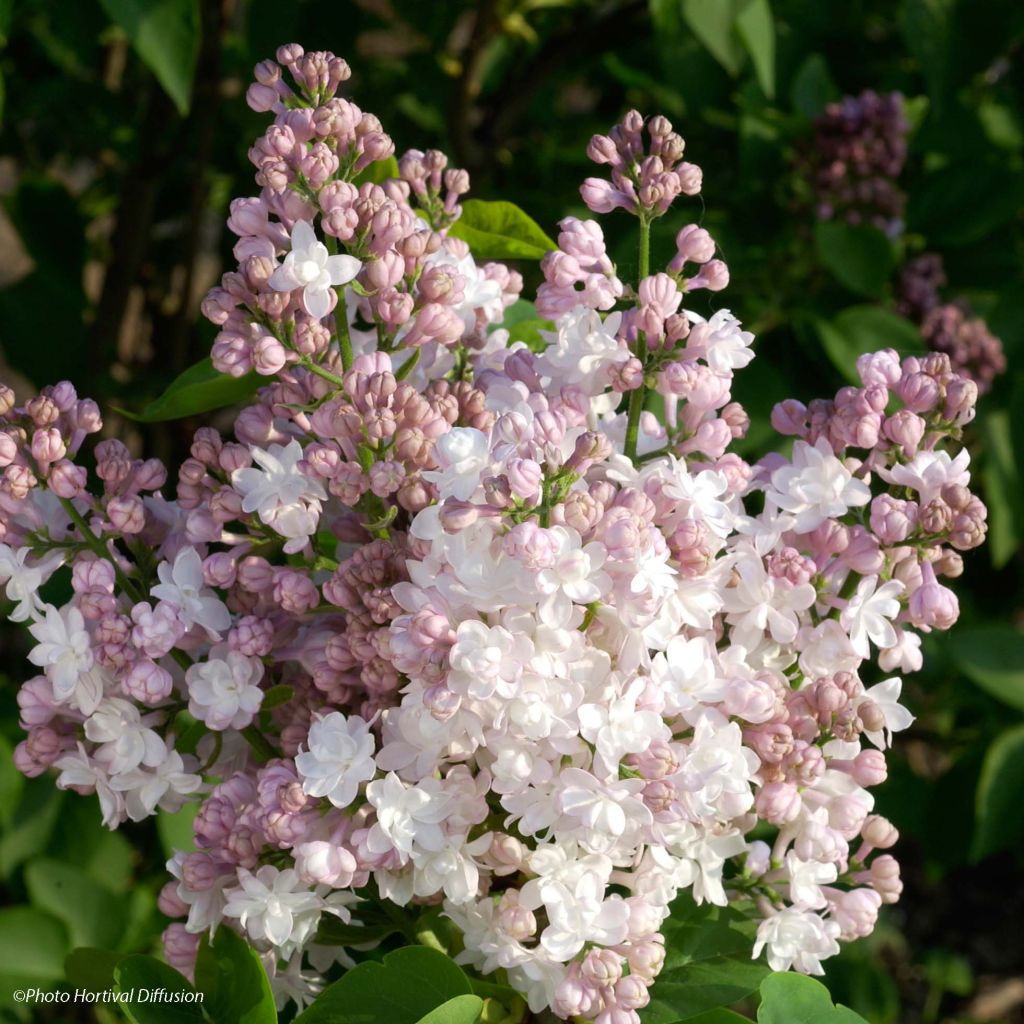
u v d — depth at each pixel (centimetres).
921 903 154
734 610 64
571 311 65
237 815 64
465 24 152
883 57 123
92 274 170
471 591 61
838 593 66
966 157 114
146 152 113
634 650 62
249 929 64
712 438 65
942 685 126
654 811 62
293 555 68
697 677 62
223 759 68
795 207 109
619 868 66
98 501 66
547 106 135
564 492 61
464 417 65
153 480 66
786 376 108
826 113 104
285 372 65
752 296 109
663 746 61
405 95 129
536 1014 67
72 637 64
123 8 80
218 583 64
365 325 74
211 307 63
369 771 62
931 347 105
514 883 66
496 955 64
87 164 160
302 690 66
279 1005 68
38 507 65
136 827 108
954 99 112
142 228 115
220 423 132
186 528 66
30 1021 97
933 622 64
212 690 64
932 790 122
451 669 60
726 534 63
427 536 61
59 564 65
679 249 66
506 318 78
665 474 63
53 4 115
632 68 130
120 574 66
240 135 123
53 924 92
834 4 115
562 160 132
